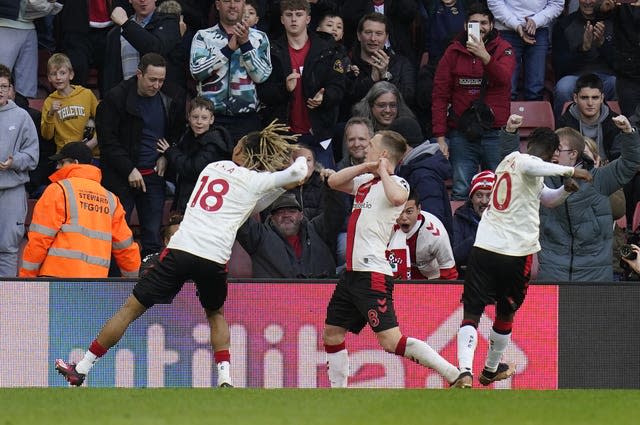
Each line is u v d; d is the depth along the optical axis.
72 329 33.00
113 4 46.25
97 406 23.34
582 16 46.88
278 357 33.06
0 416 21.80
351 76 43.81
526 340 33.31
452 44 43.00
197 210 29.50
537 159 28.31
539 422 21.30
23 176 40.91
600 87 42.56
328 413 22.19
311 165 38.00
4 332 32.97
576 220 35.81
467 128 42.69
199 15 46.03
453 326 33.12
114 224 35.12
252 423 20.77
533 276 39.47
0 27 44.59
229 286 33.03
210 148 40.03
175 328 33.00
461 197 43.09
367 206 29.31
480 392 26.72
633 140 35.34
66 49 46.28
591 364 33.31
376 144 29.50
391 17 46.38
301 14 42.53
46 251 34.06
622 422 21.45
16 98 43.53
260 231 35.19
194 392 26.52
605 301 33.41
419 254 34.91
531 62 47.03
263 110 43.12
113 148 41.00
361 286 29.28
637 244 38.12
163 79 40.84
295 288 33.06
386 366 33.03
